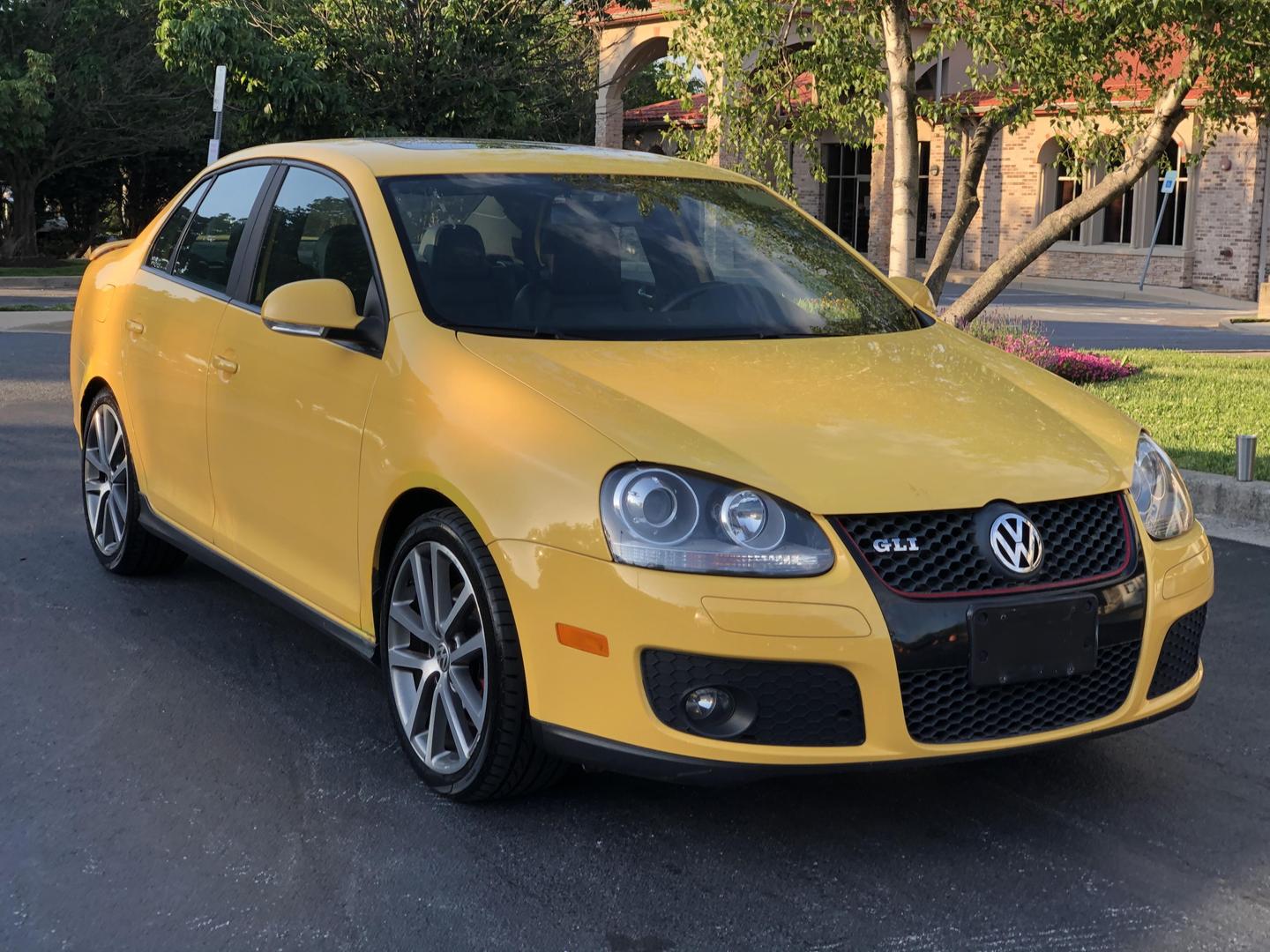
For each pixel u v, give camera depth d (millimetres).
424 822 3613
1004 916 3152
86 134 29438
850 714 3166
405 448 3719
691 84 12891
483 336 3881
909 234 12422
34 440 8727
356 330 4016
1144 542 3506
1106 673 3414
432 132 17594
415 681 3893
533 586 3316
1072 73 10883
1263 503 6934
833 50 11617
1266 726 4371
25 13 26953
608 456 3291
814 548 3168
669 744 3168
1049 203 32750
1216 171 29797
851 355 4082
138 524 5562
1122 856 3457
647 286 4289
